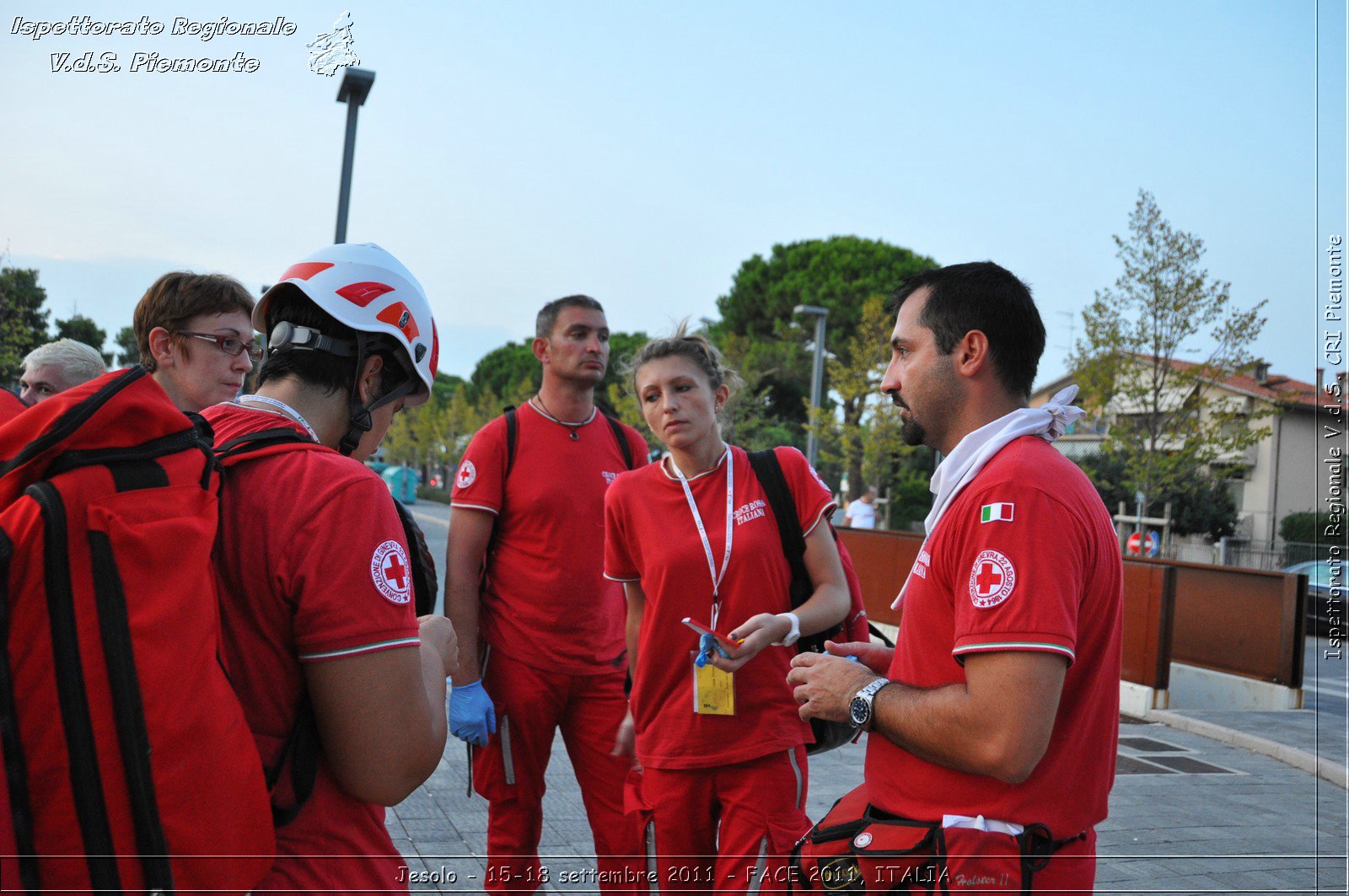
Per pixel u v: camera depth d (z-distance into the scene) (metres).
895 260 40.12
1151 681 8.09
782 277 42.47
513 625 3.43
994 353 1.75
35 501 1.14
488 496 3.46
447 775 5.02
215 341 2.56
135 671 1.13
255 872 1.22
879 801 1.74
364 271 1.57
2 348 12.79
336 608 1.32
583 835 4.25
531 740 3.42
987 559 1.53
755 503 2.80
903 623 1.79
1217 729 7.26
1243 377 17.77
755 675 2.68
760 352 37.56
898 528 34.50
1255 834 4.81
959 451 1.72
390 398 1.60
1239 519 25.14
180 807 1.14
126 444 1.23
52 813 1.12
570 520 3.45
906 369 1.83
